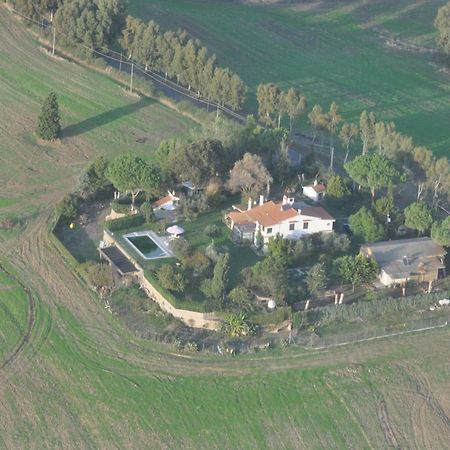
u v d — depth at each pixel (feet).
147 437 639.35
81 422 649.20
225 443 636.89
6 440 630.74
